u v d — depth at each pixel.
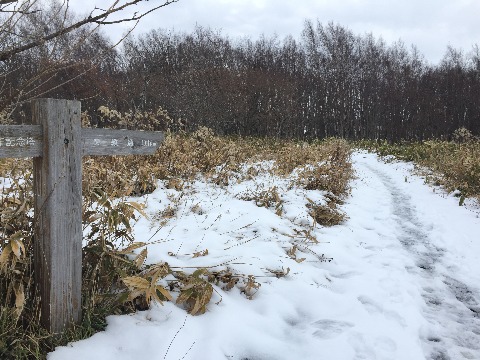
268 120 30.77
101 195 2.93
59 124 2.29
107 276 2.90
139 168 6.38
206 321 2.93
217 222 5.11
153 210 5.45
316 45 47.81
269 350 2.81
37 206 2.37
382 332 3.12
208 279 3.50
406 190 9.42
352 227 5.98
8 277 2.45
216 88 28.12
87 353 2.38
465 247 5.20
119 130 2.65
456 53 52.78
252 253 4.15
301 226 5.57
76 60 1.98
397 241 5.55
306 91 39.91
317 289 3.72
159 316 2.89
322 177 8.06
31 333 2.38
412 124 39.84
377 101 41.41
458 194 8.30
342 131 39.50
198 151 8.08
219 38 46.56
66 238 2.40
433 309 3.64
